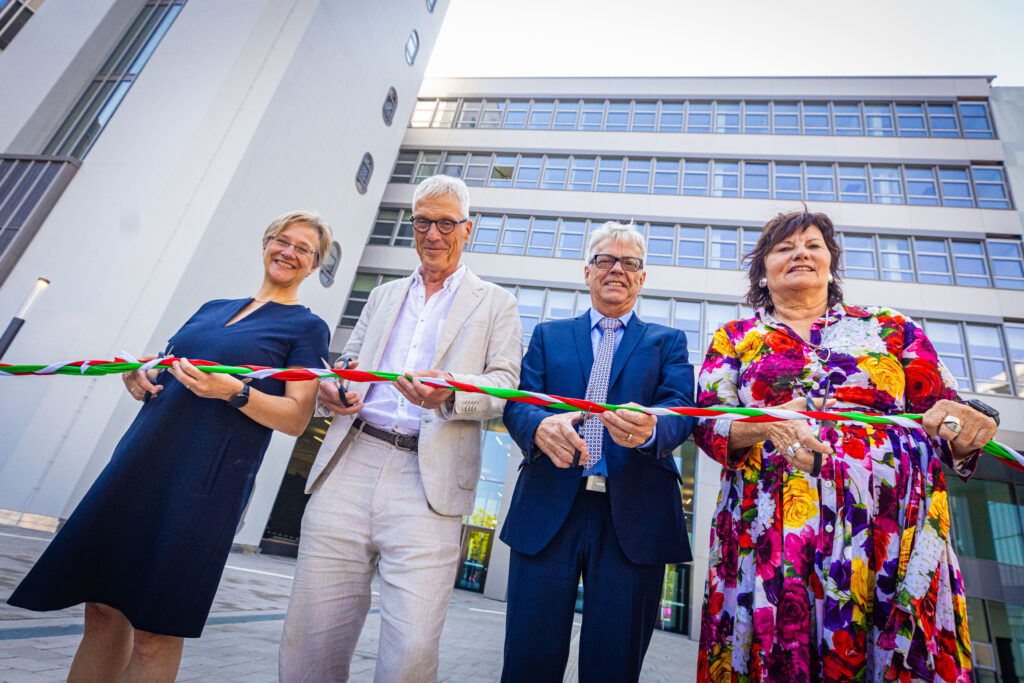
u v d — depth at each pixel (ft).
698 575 40.88
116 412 25.95
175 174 30.58
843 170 52.08
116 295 27.84
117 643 4.88
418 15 54.90
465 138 58.95
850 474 4.19
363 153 46.34
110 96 34.17
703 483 43.21
